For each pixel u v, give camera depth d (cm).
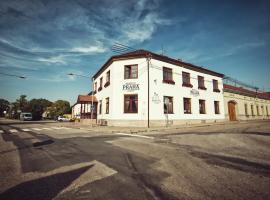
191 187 351
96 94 2714
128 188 348
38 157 595
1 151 696
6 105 10794
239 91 3091
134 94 1889
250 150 671
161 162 525
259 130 1315
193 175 417
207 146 759
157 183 372
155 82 1933
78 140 954
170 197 310
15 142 910
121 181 384
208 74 2552
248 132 1189
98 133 1310
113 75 1991
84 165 500
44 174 429
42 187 354
